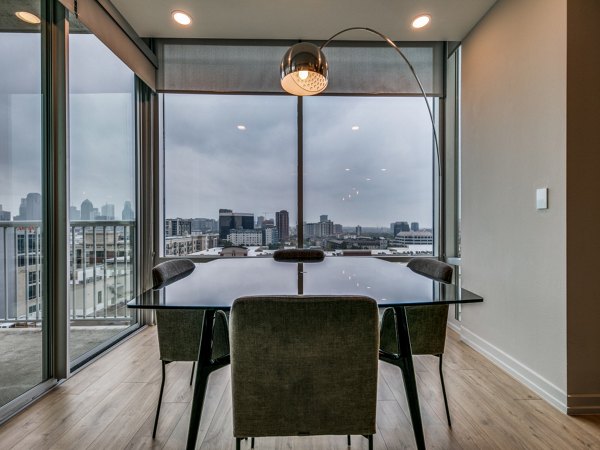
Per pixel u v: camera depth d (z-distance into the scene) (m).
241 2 2.36
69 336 1.92
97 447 1.35
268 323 0.84
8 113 1.66
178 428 1.48
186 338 1.40
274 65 2.98
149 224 2.91
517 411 1.62
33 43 1.77
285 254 2.48
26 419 1.54
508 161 2.07
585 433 1.46
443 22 2.51
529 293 1.88
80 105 2.18
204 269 1.89
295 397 0.88
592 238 1.62
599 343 1.62
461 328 2.64
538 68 1.82
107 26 2.28
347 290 1.30
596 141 1.62
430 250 3.20
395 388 1.85
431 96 3.04
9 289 1.69
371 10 2.44
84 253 2.42
